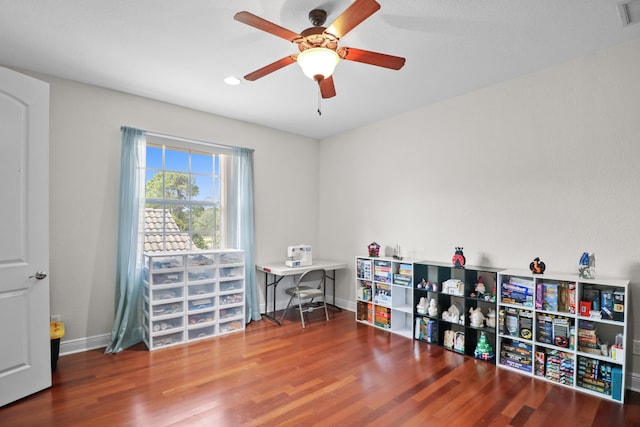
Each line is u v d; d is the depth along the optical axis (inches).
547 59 109.2
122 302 129.5
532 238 119.0
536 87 117.8
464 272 127.6
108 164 131.3
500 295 116.1
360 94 137.3
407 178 158.6
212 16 85.4
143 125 139.6
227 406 89.4
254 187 175.9
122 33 93.2
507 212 125.3
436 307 136.0
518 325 112.6
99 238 129.3
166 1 79.4
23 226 93.1
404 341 138.5
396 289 151.9
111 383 101.3
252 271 168.1
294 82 125.3
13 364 90.6
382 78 122.4
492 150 129.3
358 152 182.2
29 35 93.9
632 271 99.0
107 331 130.7
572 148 110.0
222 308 145.5
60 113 121.6
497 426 80.9
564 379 101.3
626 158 100.1
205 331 141.9
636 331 98.1
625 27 90.6
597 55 105.0
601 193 104.5
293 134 193.3
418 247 153.9
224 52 103.5
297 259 184.9
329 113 160.2
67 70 115.9
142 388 98.4
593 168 106.0
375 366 114.3
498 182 127.7
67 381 102.3
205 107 151.8
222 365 114.5
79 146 125.4
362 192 180.1
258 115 162.6
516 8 82.0
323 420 83.3
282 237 187.3
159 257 129.3
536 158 118.0
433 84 128.1
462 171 138.3
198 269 139.3
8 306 89.8
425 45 99.6
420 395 95.3
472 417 84.7
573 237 110.0
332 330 151.9
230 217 166.7
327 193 200.2
